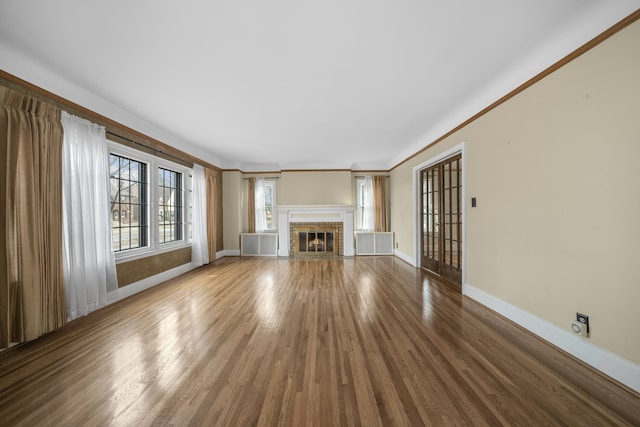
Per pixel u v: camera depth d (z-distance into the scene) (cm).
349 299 350
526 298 255
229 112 363
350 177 725
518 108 262
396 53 233
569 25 198
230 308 318
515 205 268
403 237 632
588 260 194
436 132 436
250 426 139
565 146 212
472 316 290
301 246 737
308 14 186
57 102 271
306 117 385
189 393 166
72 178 280
